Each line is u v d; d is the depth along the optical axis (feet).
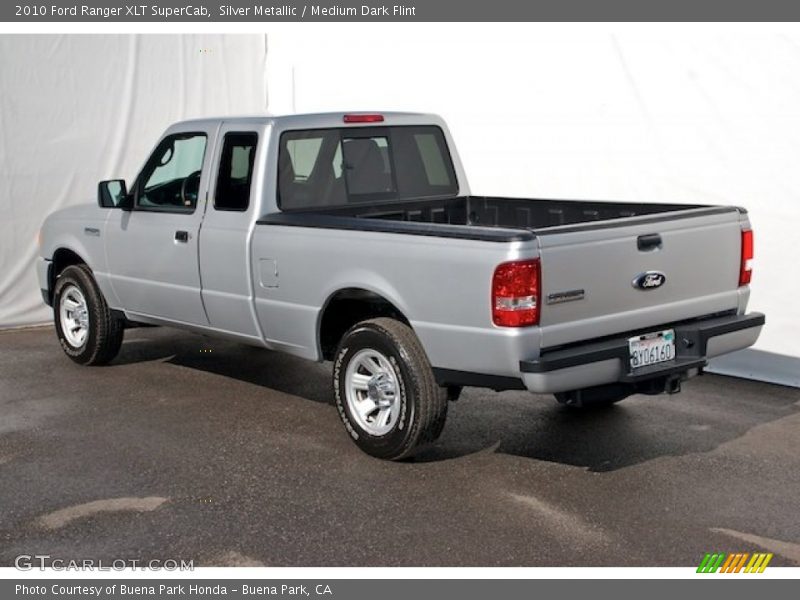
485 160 28.81
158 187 22.72
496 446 19.21
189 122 21.94
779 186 23.30
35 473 17.83
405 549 14.71
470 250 16.19
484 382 16.65
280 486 17.15
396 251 17.31
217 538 15.12
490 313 15.99
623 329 17.08
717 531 15.34
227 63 34.32
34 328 30.71
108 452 18.90
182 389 23.22
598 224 16.61
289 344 20.04
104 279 24.22
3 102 29.89
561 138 27.04
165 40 32.99
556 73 26.89
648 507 16.25
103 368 25.25
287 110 34.22
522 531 15.31
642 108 25.36
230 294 20.89
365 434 18.35
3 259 30.35
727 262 18.70
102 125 31.94
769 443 19.45
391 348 17.57
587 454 18.78
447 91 29.43
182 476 17.65
